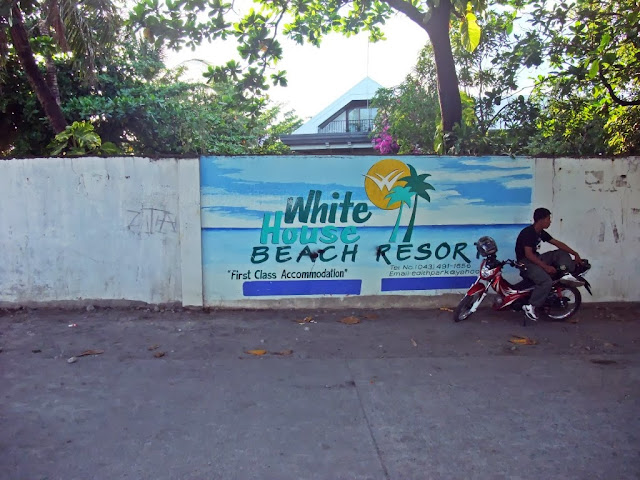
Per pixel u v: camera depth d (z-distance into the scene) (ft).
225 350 17.87
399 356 17.52
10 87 34.78
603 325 20.85
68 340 18.58
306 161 21.76
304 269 22.31
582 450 11.76
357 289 22.58
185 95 46.96
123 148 39.81
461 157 22.27
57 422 12.82
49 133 36.47
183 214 21.57
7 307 21.76
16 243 21.57
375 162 21.98
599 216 22.90
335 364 16.76
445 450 11.74
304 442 12.03
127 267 21.88
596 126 27.45
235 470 10.92
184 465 11.07
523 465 11.16
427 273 22.75
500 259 22.85
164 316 21.38
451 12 30.32
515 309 21.22
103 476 10.67
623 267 23.17
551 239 21.15
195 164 21.38
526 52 26.76
